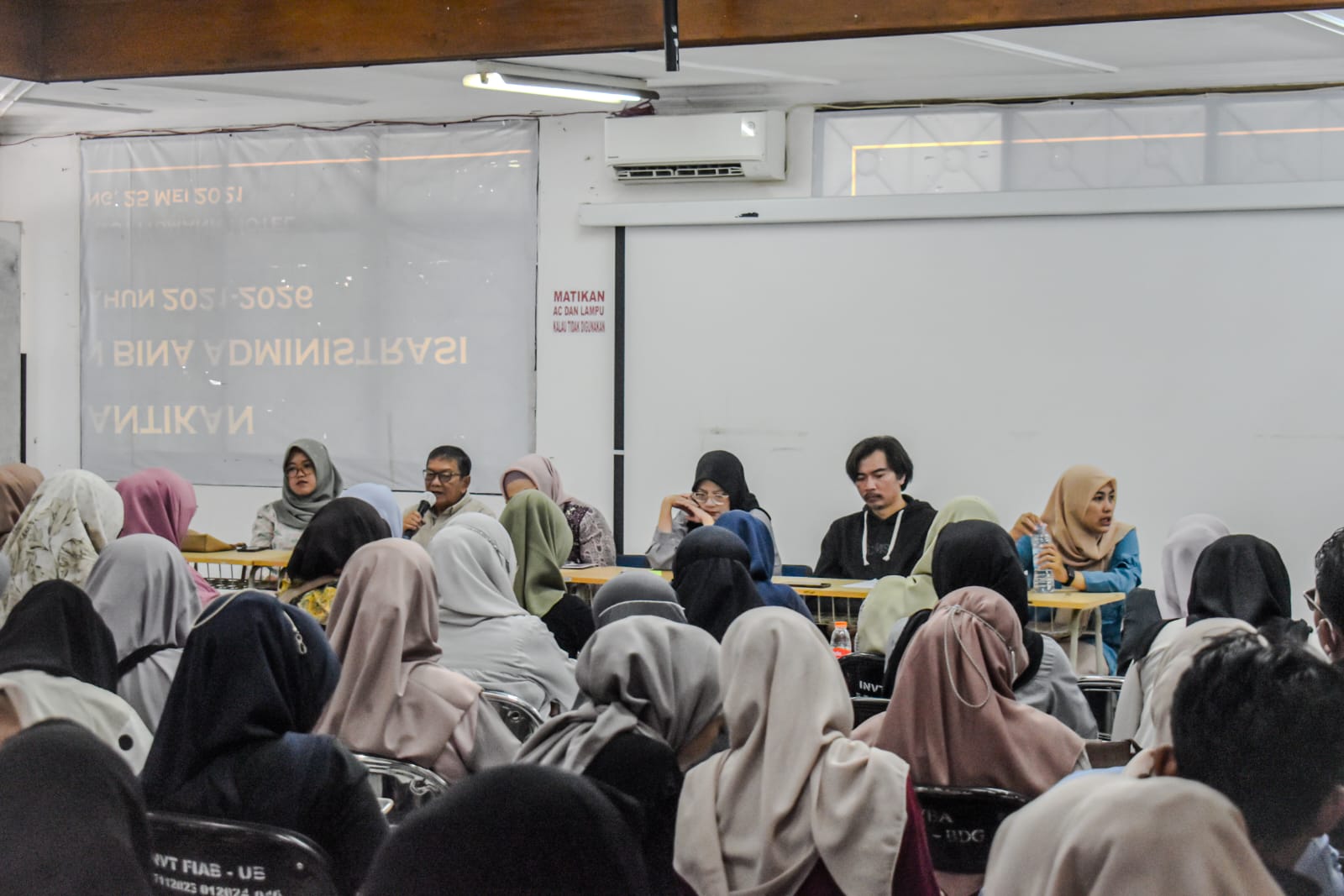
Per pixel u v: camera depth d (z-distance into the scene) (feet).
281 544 21.83
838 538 20.22
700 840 6.24
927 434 21.85
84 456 26.30
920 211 21.53
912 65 20.67
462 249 24.18
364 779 6.89
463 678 9.25
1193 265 20.51
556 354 23.77
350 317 24.82
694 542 11.64
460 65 21.59
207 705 6.74
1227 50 19.34
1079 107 21.03
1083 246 21.01
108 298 26.02
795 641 6.38
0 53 16.52
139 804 4.78
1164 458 20.76
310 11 16.33
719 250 22.72
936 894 6.07
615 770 6.81
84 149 25.99
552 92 20.43
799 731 6.18
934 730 8.11
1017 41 18.97
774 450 22.58
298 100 24.26
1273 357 20.22
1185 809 3.35
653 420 23.15
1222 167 20.40
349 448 24.95
